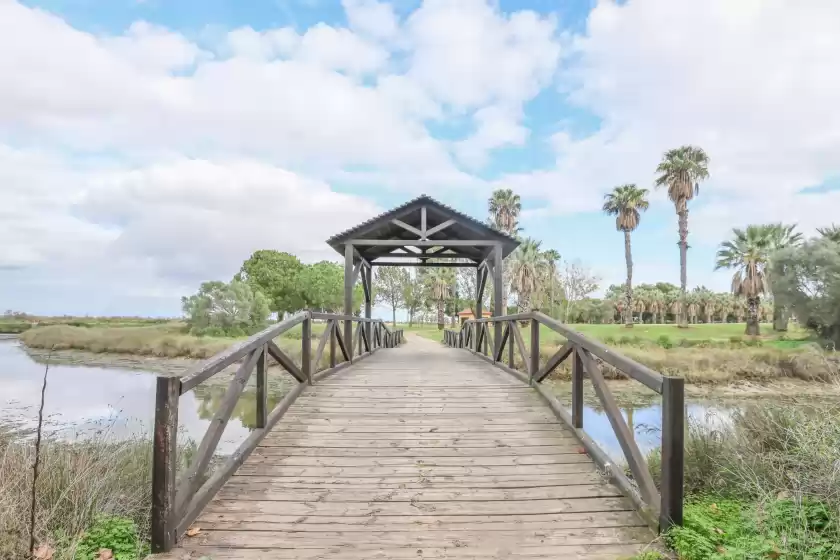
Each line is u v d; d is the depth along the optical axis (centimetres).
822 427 314
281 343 2033
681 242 3350
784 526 250
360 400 510
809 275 2073
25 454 349
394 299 4856
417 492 310
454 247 1193
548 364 500
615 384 1499
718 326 3559
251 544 250
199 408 1112
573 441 396
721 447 405
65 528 285
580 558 238
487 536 259
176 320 3806
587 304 4731
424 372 705
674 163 3306
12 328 4006
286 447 381
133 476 390
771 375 1512
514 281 3466
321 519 276
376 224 988
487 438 402
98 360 2233
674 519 252
